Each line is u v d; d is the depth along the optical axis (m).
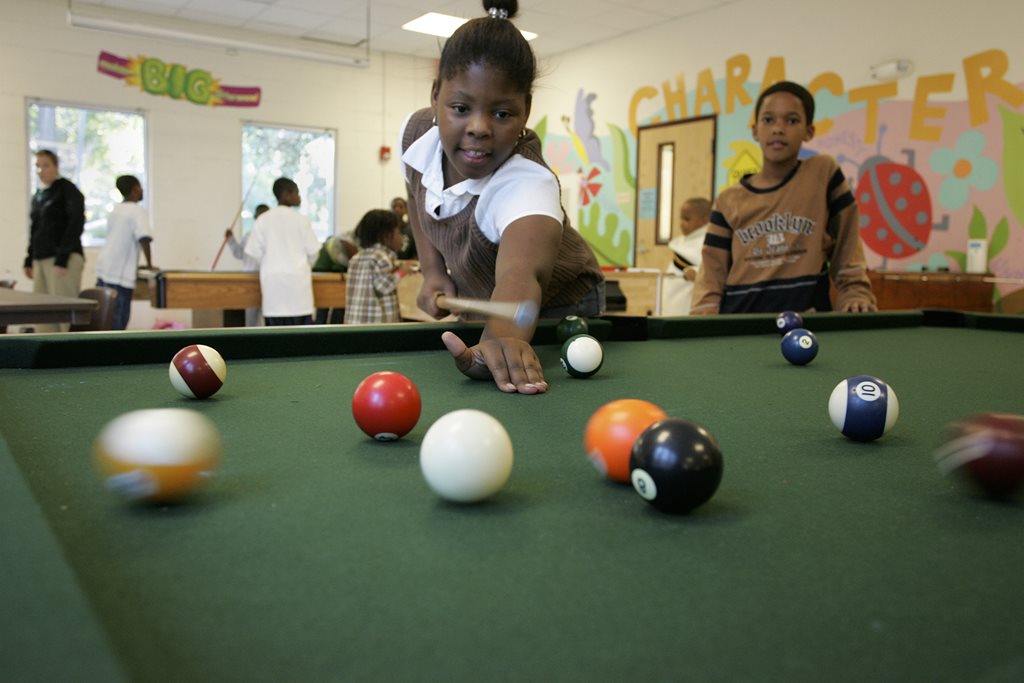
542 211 1.78
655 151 8.84
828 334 2.89
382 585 0.67
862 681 0.53
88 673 0.45
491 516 0.86
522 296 1.62
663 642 0.58
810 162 3.30
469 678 0.52
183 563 0.71
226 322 6.40
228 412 1.37
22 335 1.76
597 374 1.87
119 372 1.72
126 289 6.65
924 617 0.63
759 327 2.82
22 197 8.30
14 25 8.11
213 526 0.81
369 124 10.23
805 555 0.77
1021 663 0.53
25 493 0.73
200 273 5.57
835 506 0.92
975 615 0.64
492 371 1.62
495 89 1.70
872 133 6.79
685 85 8.44
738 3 7.82
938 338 2.81
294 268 5.65
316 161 10.06
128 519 0.82
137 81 8.76
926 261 6.49
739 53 7.86
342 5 8.27
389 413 1.14
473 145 1.76
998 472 0.91
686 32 8.38
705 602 0.65
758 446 1.21
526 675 0.52
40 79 8.28
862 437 1.24
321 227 10.22
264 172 9.72
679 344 2.49
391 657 0.54
